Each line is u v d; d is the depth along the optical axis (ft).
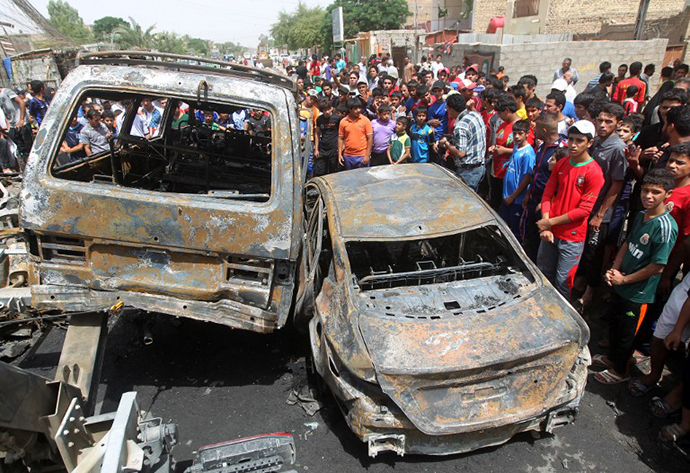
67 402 6.71
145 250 10.46
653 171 10.44
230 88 10.20
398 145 22.79
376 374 8.72
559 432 10.84
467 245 14.08
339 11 122.21
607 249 16.06
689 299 10.16
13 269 12.30
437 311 10.20
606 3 67.00
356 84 36.35
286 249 10.41
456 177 14.03
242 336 14.40
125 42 132.46
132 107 14.73
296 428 10.98
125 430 6.46
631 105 26.20
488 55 46.09
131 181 14.88
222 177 15.78
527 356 8.87
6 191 16.15
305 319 12.42
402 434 9.00
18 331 13.33
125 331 14.64
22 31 55.16
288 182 10.27
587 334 9.59
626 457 10.17
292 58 166.20
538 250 15.42
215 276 10.69
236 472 7.70
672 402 11.19
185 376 12.78
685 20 53.01
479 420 8.89
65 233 10.20
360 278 12.64
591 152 14.40
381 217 11.93
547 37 54.13
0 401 5.57
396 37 101.86
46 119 9.88
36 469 6.77
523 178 16.47
